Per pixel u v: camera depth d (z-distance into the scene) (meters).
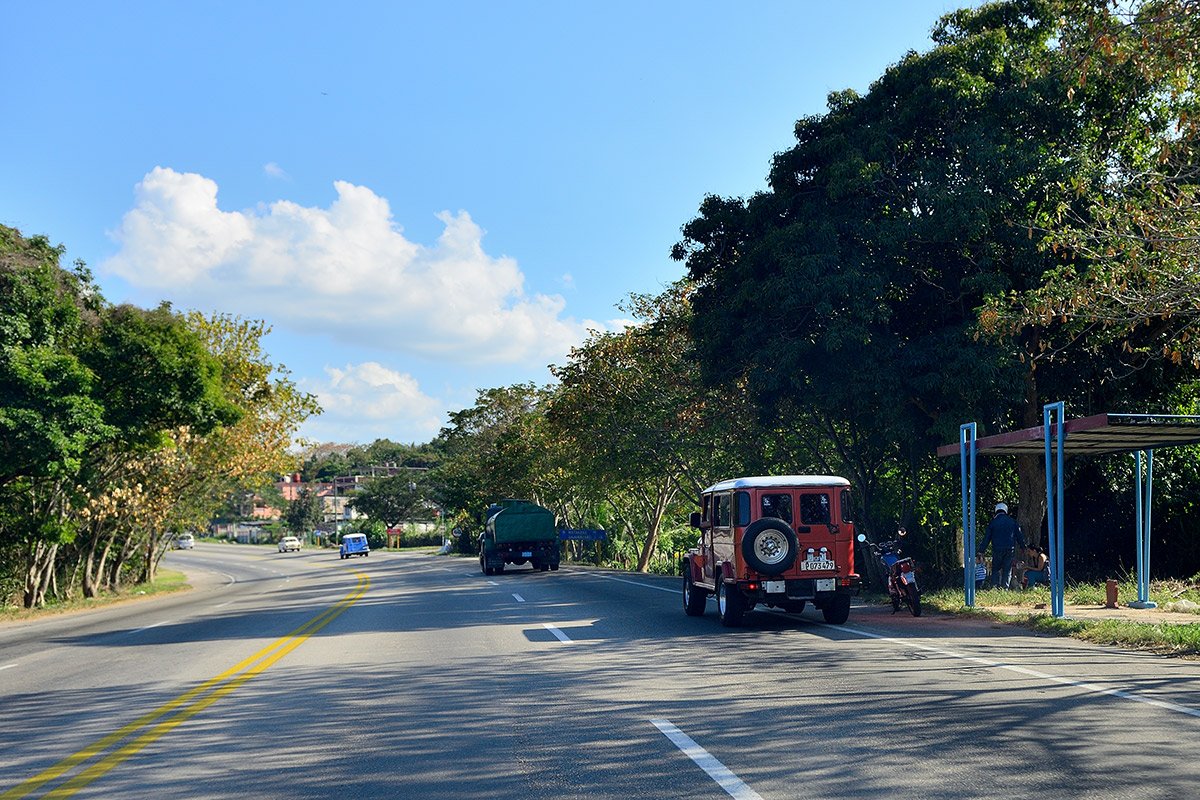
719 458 35.12
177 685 11.19
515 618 18.39
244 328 44.75
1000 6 24.00
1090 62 13.04
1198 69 12.42
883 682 9.66
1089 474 25.98
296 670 12.09
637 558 58.09
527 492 64.44
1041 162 21.09
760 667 11.03
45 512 34.97
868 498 27.70
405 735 7.94
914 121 23.17
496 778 6.45
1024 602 18.02
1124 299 14.15
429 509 134.25
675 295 35.81
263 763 7.11
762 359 23.58
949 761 6.44
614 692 9.65
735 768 6.46
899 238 21.75
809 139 25.44
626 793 5.98
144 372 30.81
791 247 23.16
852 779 6.08
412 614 20.36
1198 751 6.52
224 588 47.78
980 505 27.56
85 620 26.42
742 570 15.35
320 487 195.75
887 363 22.62
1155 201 14.72
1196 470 24.44
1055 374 23.45
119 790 6.47
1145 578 17.33
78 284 30.91
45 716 9.54
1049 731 7.23
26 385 26.11
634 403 38.03
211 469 44.59
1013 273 22.36
